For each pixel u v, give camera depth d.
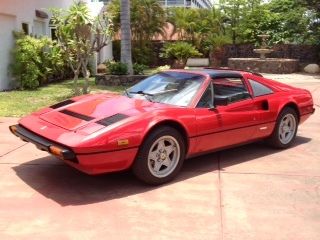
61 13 14.52
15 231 3.94
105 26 13.98
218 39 29.11
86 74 12.88
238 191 5.01
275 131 6.67
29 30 16.19
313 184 5.29
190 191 4.99
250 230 4.04
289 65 24.83
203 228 4.07
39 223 4.11
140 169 4.96
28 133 5.16
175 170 5.30
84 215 4.30
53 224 4.09
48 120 5.28
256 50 26.41
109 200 4.69
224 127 5.76
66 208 4.46
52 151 4.63
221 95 5.87
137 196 4.81
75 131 4.77
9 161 6.03
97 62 22.56
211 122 5.57
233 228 4.08
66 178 5.36
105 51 25.64
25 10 15.65
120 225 4.10
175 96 5.71
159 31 28.66
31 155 6.33
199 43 30.44
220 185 5.20
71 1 20.62
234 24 30.67
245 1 30.48
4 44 14.16
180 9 30.61
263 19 29.27
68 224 4.10
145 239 3.83
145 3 27.56
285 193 4.98
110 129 4.71
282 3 30.47
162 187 5.11
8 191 4.90
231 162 6.16
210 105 5.68
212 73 6.01
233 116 5.86
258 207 4.57
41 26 17.94
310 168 5.95
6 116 9.37
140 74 17.66
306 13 26.81
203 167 5.90
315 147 7.11
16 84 14.59
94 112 5.27
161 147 5.14
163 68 21.30
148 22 27.73
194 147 5.50
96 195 4.83
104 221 4.18
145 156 4.93
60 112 5.48
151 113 5.08
